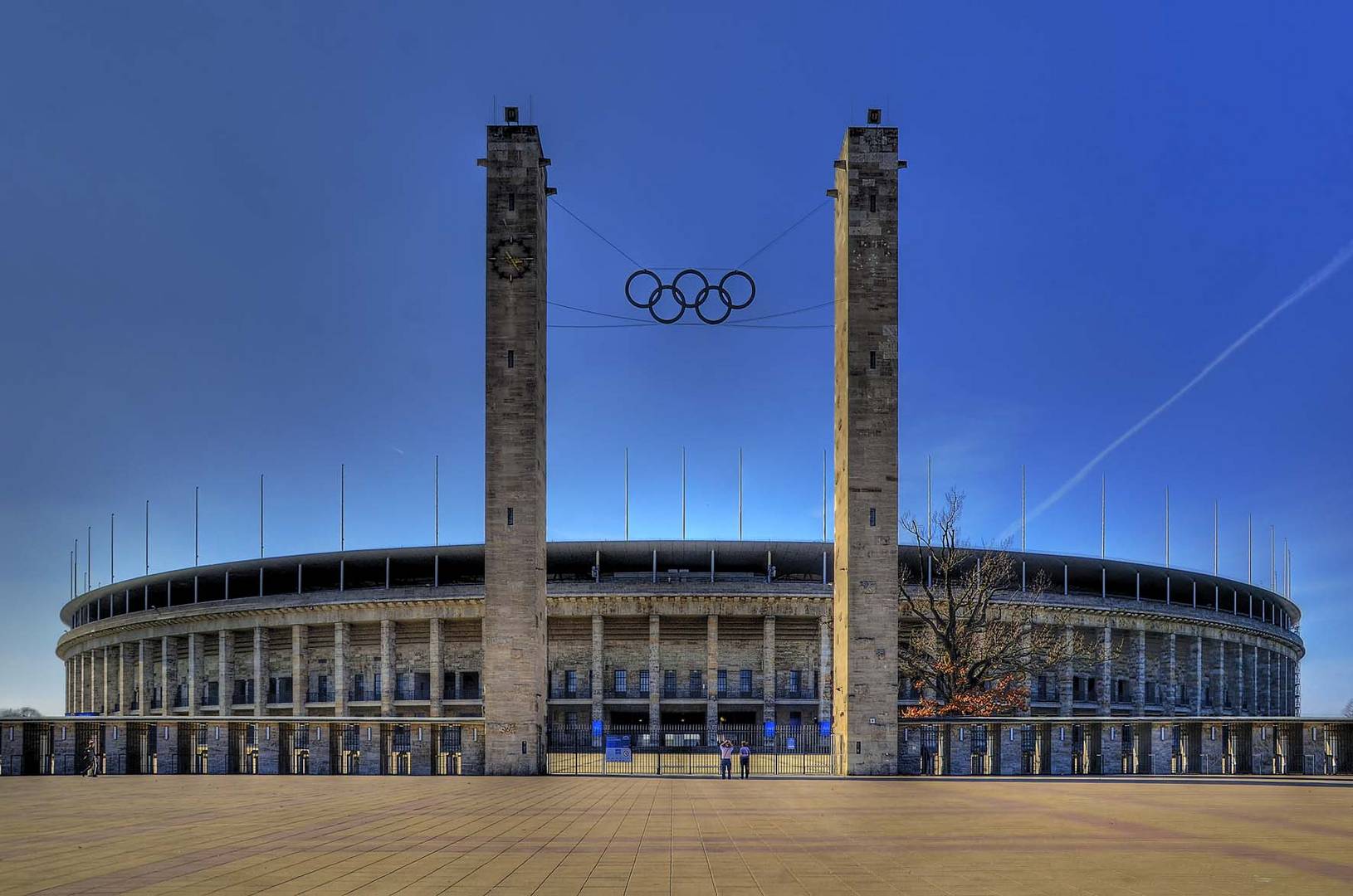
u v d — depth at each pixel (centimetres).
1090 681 9444
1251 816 3027
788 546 8975
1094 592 10088
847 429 5344
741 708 8525
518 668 5150
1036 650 6831
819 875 1964
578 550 9006
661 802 3503
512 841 2442
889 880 1912
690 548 8981
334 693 9125
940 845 2383
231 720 5181
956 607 6750
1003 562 7506
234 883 1884
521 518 5262
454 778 4806
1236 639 10506
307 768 5159
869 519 5266
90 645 11531
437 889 1823
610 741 5991
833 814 3092
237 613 9444
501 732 5103
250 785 4372
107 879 1933
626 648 8738
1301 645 12462
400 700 8869
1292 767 5019
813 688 8644
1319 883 1898
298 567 9594
